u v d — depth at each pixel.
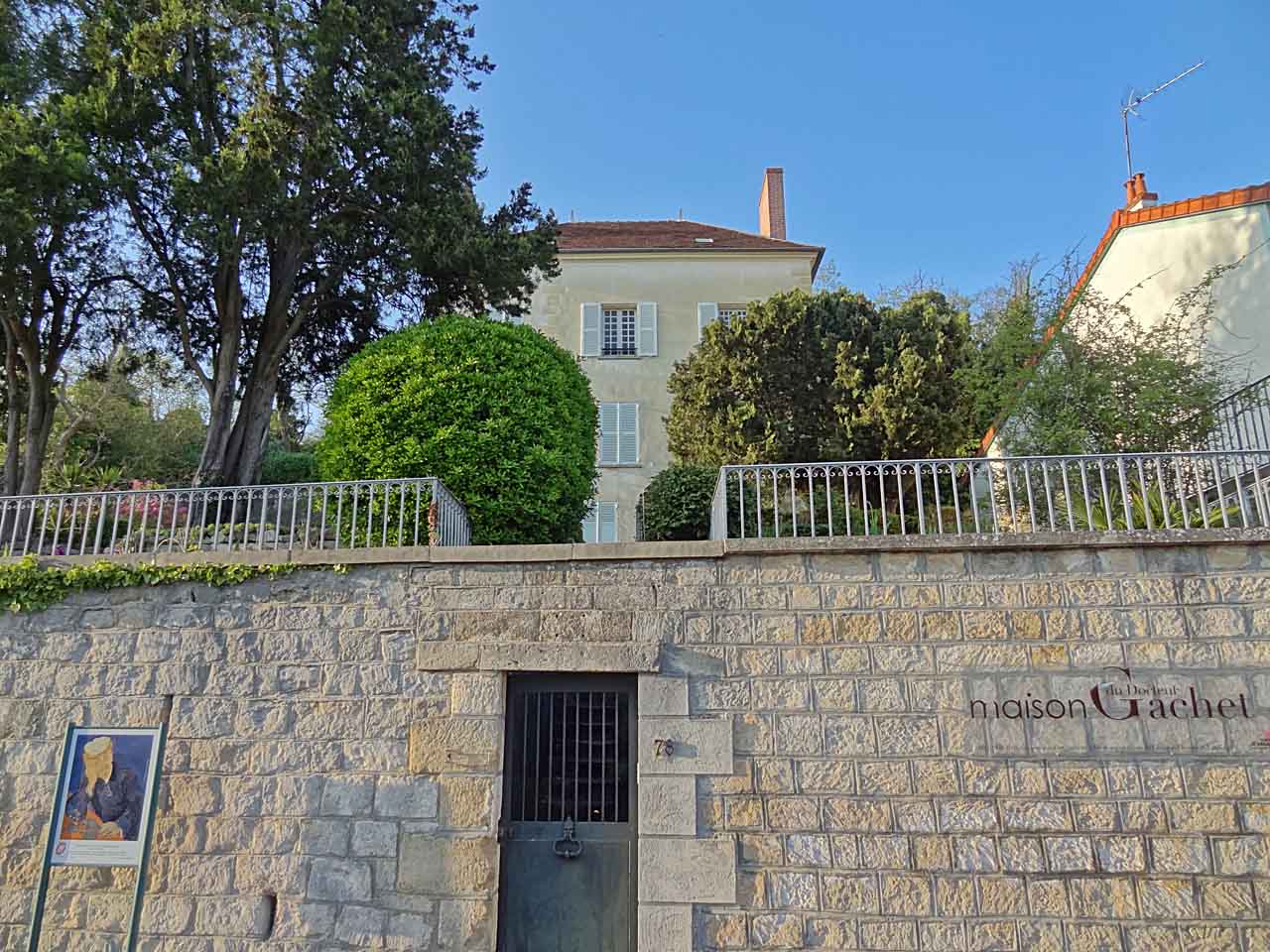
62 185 10.25
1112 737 5.92
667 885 5.95
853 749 6.08
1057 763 5.91
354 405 9.46
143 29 11.04
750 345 14.40
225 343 13.38
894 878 5.82
